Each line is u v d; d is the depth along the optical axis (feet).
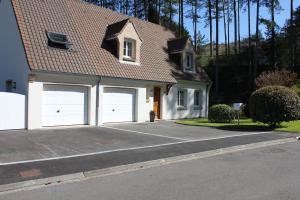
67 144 45.60
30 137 49.98
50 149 41.88
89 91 66.90
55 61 61.57
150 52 86.43
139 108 76.69
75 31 70.74
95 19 79.20
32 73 58.08
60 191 26.17
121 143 47.42
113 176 30.89
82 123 66.33
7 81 65.16
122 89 73.67
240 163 36.09
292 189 25.91
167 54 92.17
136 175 31.09
